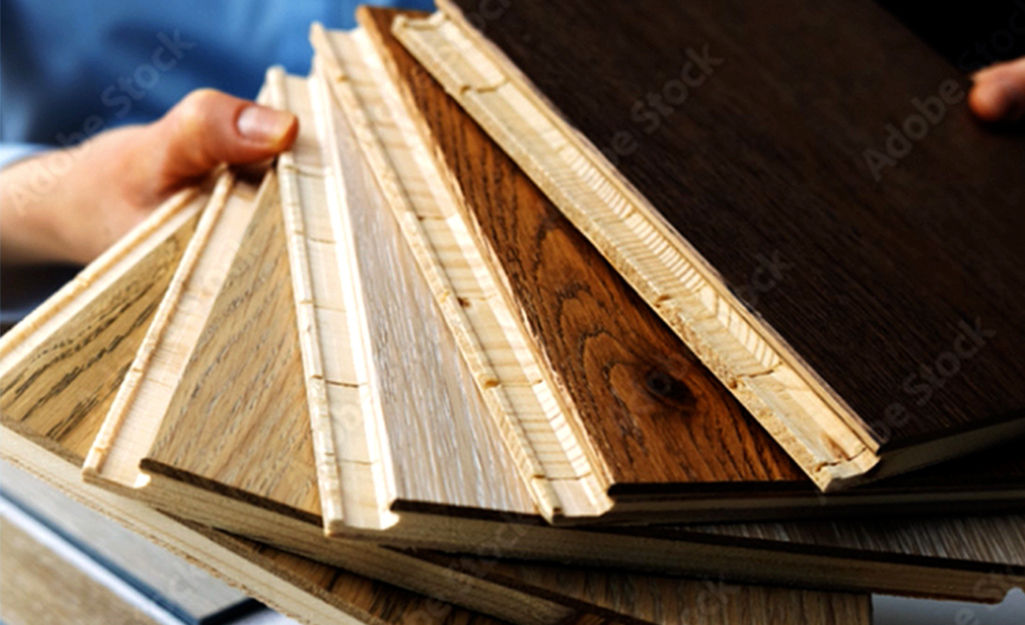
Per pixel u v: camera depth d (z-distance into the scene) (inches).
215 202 25.4
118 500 18.5
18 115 45.0
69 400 19.5
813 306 19.9
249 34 44.3
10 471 24.4
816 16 31.8
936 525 20.5
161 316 20.8
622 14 28.2
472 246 22.5
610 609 18.4
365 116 26.7
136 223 32.3
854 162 25.1
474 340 19.8
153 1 43.1
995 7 45.3
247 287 21.7
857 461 17.4
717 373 18.6
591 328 20.1
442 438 18.1
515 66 24.6
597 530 17.9
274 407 18.9
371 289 21.2
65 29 43.2
